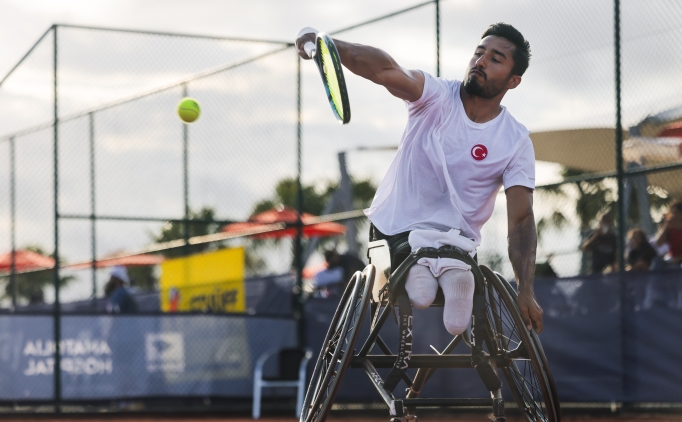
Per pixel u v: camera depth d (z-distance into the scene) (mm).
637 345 7426
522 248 3516
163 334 9320
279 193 11094
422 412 8805
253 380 9617
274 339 9766
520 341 3572
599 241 8023
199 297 10344
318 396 3443
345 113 3186
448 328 3330
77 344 9109
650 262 7676
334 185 10422
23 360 9117
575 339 7789
